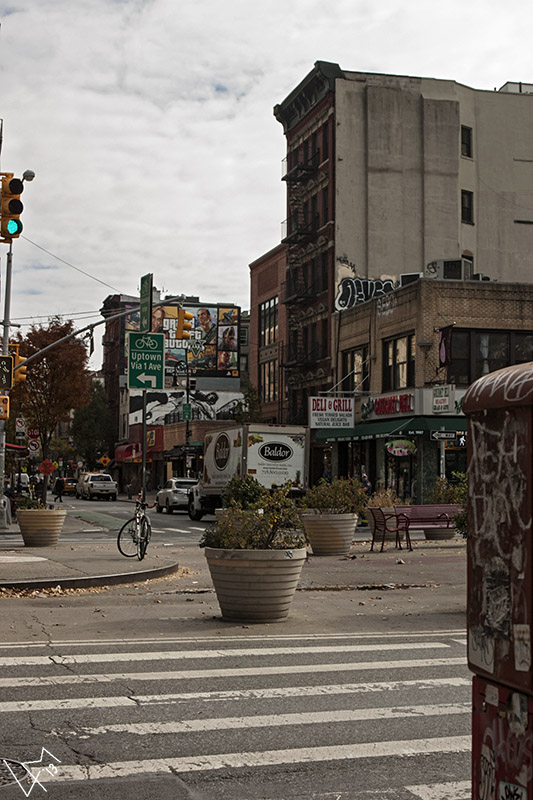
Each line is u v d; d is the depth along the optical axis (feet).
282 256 195.93
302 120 180.45
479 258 172.04
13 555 60.59
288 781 16.72
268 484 118.01
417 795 16.01
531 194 175.01
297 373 177.47
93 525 113.60
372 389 139.74
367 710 22.06
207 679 25.36
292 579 36.65
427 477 120.67
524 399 9.75
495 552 10.24
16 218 54.70
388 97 167.22
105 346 382.22
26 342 140.97
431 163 167.63
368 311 142.20
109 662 27.61
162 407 301.84
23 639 31.53
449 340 117.08
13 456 133.80
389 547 75.56
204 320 313.32
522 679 9.61
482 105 173.99
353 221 164.14
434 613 39.52
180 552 71.00
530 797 9.44
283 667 27.25
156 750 18.53
